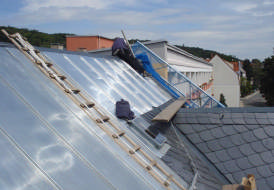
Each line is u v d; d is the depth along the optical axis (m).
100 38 38.28
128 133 6.44
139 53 17.67
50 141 4.18
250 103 76.12
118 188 4.07
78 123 5.20
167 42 18.45
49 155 3.87
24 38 6.96
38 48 8.02
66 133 4.64
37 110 4.74
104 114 6.33
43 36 57.62
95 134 5.20
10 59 5.83
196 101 18.31
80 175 3.85
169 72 20.72
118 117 7.11
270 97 58.00
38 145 3.93
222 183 7.12
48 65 6.91
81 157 4.25
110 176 4.24
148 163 5.33
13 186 3.04
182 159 6.70
